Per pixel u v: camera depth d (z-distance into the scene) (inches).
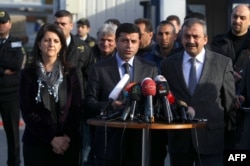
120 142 275.4
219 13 697.6
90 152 362.0
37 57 276.7
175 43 378.9
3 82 392.2
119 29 278.2
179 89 282.5
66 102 273.3
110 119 245.0
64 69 277.4
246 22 352.5
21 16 847.1
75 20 641.6
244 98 294.8
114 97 252.2
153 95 241.6
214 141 279.6
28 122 269.4
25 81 273.1
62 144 268.5
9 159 401.1
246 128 286.0
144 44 385.7
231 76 286.0
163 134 293.1
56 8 655.1
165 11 600.7
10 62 392.2
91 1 644.7
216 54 287.4
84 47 366.0
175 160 287.6
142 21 386.0
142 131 252.7
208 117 278.4
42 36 273.7
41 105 270.1
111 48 373.7
